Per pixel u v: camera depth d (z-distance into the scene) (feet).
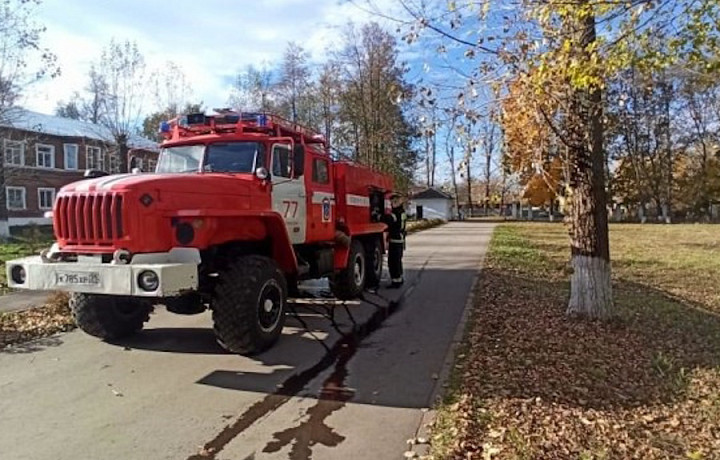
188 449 13.26
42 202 124.06
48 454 12.94
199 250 19.63
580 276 25.43
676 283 39.83
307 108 126.82
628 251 64.39
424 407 15.89
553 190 25.34
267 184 23.54
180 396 16.80
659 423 14.71
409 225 128.16
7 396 16.70
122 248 18.35
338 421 14.92
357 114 114.73
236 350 20.80
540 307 28.96
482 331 24.20
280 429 14.42
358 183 33.68
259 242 23.45
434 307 30.68
